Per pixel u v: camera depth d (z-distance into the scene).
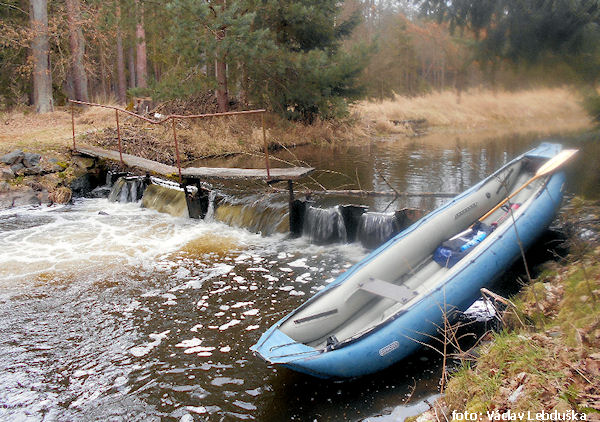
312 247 8.10
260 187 11.38
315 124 20.09
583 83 8.90
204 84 17.59
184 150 15.45
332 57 18.08
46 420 4.07
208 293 6.36
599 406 2.97
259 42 15.48
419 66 33.62
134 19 18.44
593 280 4.73
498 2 7.86
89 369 4.76
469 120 23.16
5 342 5.27
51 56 21.50
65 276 7.02
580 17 7.34
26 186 11.20
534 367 3.54
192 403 4.22
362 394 4.18
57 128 15.72
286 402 4.17
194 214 10.00
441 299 4.62
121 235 8.92
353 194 9.69
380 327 4.32
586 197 8.20
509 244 5.42
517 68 8.82
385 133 22.14
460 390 3.71
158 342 5.21
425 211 7.94
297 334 4.61
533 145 16.17
